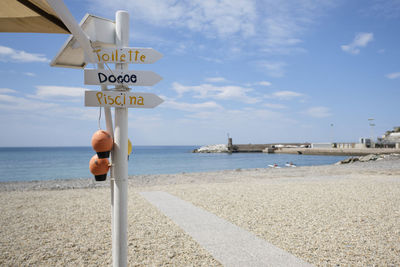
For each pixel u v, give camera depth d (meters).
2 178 23.19
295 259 3.61
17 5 2.12
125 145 2.42
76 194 9.48
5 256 3.82
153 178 14.95
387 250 3.89
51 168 34.19
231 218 5.82
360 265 3.41
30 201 8.12
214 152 108.38
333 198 7.91
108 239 4.52
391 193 8.58
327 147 79.06
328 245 4.12
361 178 12.95
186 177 15.25
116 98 2.40
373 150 57.78
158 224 5.39
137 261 3.62
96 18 2.35
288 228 5.04
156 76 2.50
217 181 13.11
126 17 2.47
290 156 68.94
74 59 2.57
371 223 5.29
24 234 4.82
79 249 4.08
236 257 3.70
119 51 2.43
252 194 8.81
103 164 2.37
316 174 15.46
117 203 2.38
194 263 3.53
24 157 70.00
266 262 3.52
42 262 3.62
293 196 8.34
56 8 1.73
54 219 5.86
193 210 6.60
